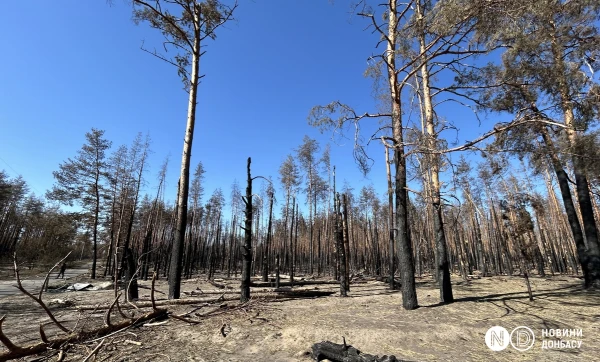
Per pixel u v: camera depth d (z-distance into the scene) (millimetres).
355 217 40750
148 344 6066
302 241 44188
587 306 8102
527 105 8570
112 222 29531
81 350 5633
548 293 10500
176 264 10969
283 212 32750
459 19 6859
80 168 28375
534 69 7480
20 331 7387
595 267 11227
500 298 9805
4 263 31891
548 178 25531
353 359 4727
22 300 12766
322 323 7082
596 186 15273
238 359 5277
